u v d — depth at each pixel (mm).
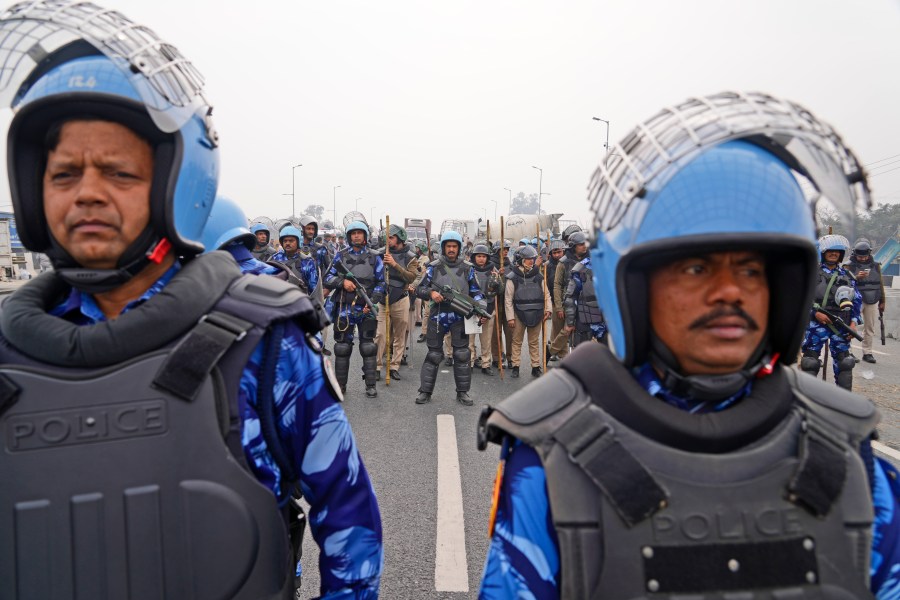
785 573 878
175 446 1034
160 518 1021
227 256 1299
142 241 1127
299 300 1200
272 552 1077
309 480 1242
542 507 943
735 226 886
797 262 1000
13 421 1005
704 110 954
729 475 902
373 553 1265
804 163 984
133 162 1102
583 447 917
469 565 2979
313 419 1227
